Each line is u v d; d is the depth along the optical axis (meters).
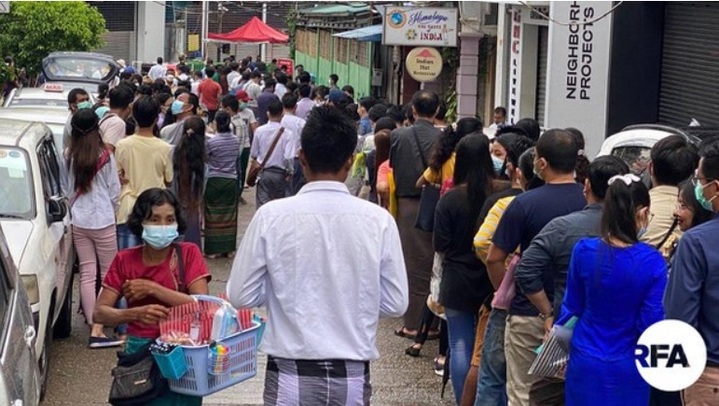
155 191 6.06
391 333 10.42
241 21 54.25
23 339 5.50
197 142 11.70
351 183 13.80
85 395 8.48
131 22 43.62
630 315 5.40
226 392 8.49
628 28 14.62
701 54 13.60
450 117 21.42
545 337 6.00
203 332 5.57
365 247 4.91
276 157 14.17
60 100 16.11
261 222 4.89
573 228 5.95
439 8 19.42
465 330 7.48
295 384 4.86
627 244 5.40
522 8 18.25
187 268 6.14
